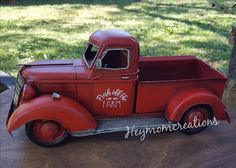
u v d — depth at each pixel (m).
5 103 2.59
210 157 2.05
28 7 7.42
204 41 5.41
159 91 2.22
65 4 7.79
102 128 2.16
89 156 2.04
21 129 2.27
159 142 2.18
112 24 6.20
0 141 2.15
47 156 2.03
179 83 2.22
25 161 1.98
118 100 2.20
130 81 2.16
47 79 2.11
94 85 2.14
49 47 4.93
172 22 6.44
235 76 2.88
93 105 2.19
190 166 1.96
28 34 5.50
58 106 2.03
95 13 7.00
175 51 4.93
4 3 7.75
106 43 2.10
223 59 4.71
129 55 2.12
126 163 1.98
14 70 4.14
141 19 6.62
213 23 6.46
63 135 2.11
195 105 2.22
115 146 2.13
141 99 2.22
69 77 2.12
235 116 2.53
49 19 6.46
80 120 2.07
